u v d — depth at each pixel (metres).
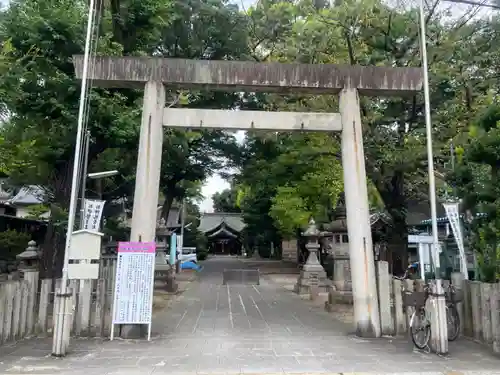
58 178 12.60
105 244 17.08
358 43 13.84
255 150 25.44
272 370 6.21
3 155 11.46
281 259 42.00
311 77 9.13
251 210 37.53
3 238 20.41
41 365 6.40
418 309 7.72
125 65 8.88
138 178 8.62
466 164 10.65
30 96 10.91
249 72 9.02
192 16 20.70
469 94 12.76
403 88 9.26
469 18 12.67
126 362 6.59
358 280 8.70
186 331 9.07
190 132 18.38
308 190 20.97
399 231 14.31
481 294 7.81
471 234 11.43
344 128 9.17
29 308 8.35
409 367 6.39
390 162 12.26
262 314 11.67
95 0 9.55
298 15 16.34
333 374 6.05
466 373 6.11
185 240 46.78
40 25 10.20
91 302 8.44
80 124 7.88
